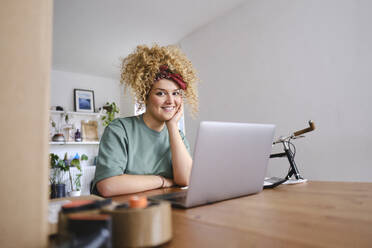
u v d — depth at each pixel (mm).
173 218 516
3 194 312
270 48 2816
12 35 330
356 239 358
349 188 854
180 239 384
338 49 2254
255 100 2932
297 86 2545
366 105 2059
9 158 318
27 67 336
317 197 698
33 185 328
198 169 609
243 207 600
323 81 2346
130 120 1263
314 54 2428
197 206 632
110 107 5527
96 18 3357
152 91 1193
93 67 5227
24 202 322
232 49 3238
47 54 351
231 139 676
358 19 2131
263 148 784
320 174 2314
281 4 2732
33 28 343
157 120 1253
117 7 3137
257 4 2971
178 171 1130
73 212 345
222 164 664
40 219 328
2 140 316
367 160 2043
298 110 2523
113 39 3969
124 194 951
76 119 5414
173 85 1192
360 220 456
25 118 330
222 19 3385
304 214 510
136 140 1210
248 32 3059
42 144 338
